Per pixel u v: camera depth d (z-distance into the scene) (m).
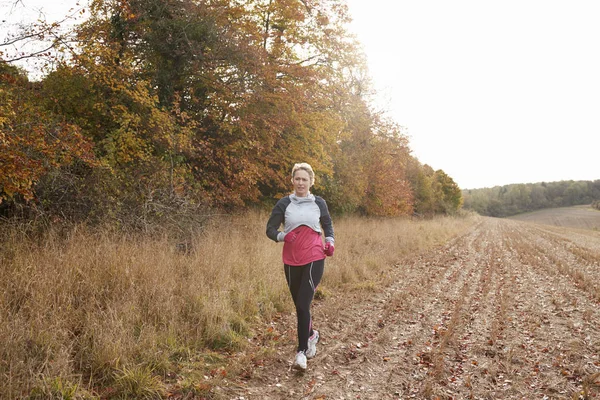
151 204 7.52
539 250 14.94
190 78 11.80
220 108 12.16
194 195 9.25
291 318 5.14
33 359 2.96
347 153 20.58
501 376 3.63
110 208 6.77
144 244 5.98
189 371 3.34
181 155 10.23
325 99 14.43
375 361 3.93
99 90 9.10
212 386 3.15
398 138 23.50
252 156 12.58
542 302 6.46
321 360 3.88
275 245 8.25
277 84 12.33
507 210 134.62
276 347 4.14
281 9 13.47
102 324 3.59
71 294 4.00
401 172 26.64
